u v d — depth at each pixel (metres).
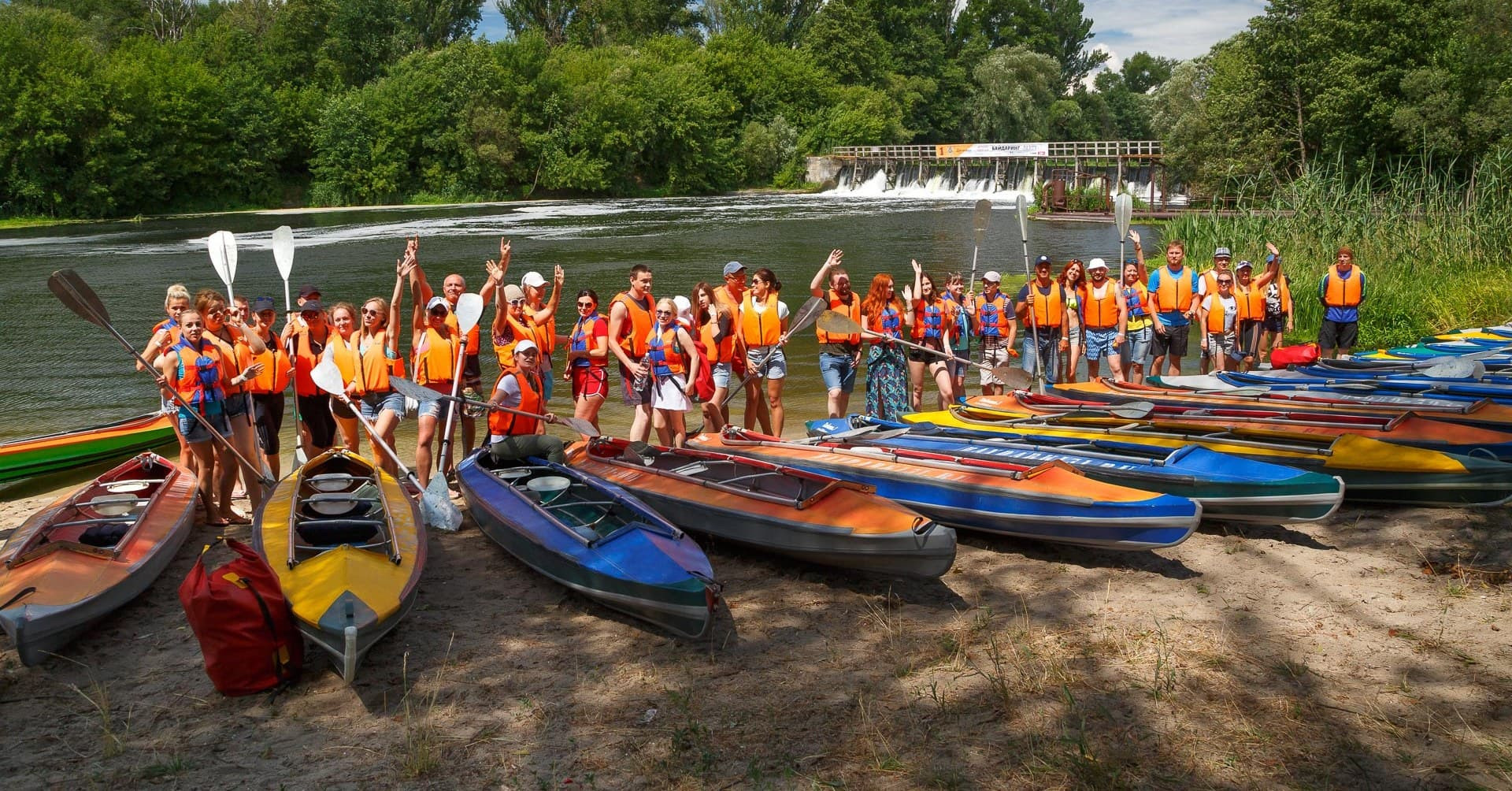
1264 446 7.61
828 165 74.44
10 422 11.74
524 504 6.60
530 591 6.30
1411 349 12.55
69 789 4.19
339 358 8.05
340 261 29.83
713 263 28.66
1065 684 4.84
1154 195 50.16
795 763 4.27
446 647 5.51
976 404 10.09
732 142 73.50
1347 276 12.53
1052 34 111.44
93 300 7.00
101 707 4.84
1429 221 18.03
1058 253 29.91
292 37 69.38
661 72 71.25
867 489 6.42
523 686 5.04
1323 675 4.84
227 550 6.99
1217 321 11.91
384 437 7.94
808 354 15.59
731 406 12.22
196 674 5.24
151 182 53.16
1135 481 7.05
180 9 76.25
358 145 60.69
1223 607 5.69
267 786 4.20
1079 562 6.57
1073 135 92.88
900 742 4.41
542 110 66.69
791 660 5.27
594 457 7.96
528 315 8.88
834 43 84.94
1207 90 43.72
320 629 4.86
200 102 55.50
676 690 4.95
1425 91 30.73
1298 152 35.88
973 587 6.20
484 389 13.80
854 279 24.62
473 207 57.56
